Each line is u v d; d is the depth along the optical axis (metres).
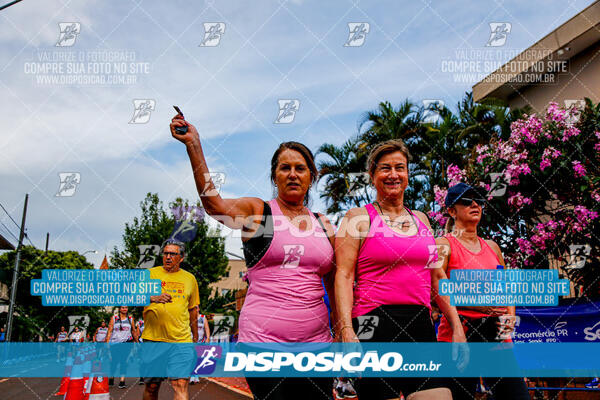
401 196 2.89
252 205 2.48
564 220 7.36
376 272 2.61
